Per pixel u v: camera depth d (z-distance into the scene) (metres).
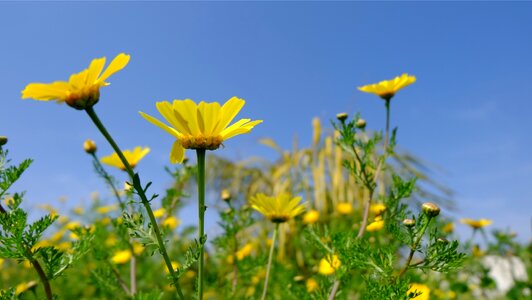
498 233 0.64
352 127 0.36
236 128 0.21
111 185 0.43
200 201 0.20
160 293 0.25
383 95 0.38
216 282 0.49
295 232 0.75
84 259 0.53
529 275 0.64
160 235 0.19
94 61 0.18
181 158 0.21
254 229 0.87
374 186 0.35
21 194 0.24
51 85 0.18
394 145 0.37
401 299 0.23
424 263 0.24
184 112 0.20
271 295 0.49
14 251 0.22
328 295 0.33
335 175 1.03
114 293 0.46
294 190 1.10
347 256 0.28
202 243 0.20
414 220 0.25
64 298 0.51
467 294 0.63
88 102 0.19
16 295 0.24
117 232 0.43
